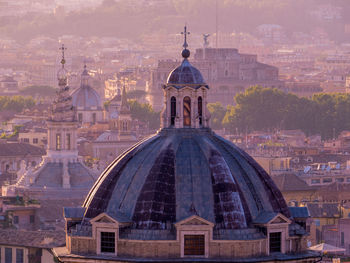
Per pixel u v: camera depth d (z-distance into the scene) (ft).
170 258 650.43
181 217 655.76
